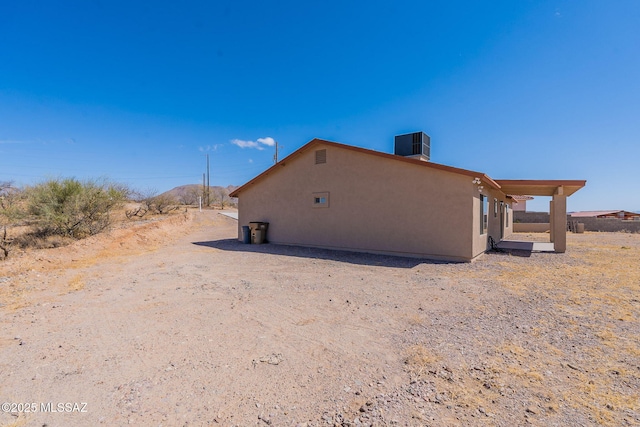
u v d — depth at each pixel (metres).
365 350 3.90
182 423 2.61
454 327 4.60
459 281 7.43
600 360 3.55
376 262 9.98
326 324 4.79
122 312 5.38
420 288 6.83
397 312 5.30
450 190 10.10
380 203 11.47
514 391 2.97
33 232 12.10
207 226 25.11
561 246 12.30
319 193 13.14
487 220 12.53
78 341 4.22
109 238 12.73
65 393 3.04
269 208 14.99
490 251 12.52
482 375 3.26
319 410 2.76
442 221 10.24
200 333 4.47
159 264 9.71
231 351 3.91
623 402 2.79
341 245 12.48
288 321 4.92
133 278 7.85
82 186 13.02
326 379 3.25
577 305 5.54
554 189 13.76
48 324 4.84
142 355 3.82
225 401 2.90
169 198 28.61
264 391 3.05
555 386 3.05
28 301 5.99
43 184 12.21
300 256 11.21
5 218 12.81
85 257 10.34
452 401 2.83
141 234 14.84
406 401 2.85
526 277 7.78
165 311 5.42
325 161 12.98
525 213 28.92
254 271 8.69
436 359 3.62
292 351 3.90
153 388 3.12
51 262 9.20
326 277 7.95
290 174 14.20
